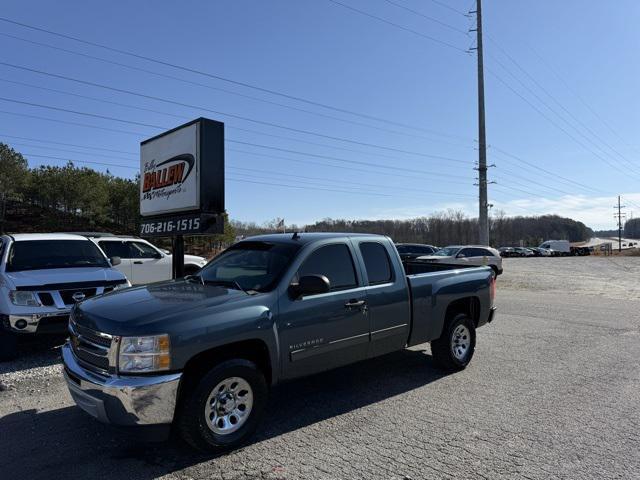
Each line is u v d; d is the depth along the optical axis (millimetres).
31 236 8266
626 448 3896
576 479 3387
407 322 5434
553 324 9844
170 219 9383
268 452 3840
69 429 4324
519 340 8164
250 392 3973
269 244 4984
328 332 4570
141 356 3496
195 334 3654
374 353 5102
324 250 4820
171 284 4848
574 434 4176
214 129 8750
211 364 3838
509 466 3586
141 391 3428
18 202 54312
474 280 6477
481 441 4035
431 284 5801
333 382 5711
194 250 52375
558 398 5133
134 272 11469
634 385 5598
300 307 4371
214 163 8727
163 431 3562
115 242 11453
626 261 44938
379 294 5105
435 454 3791
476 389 5441
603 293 17281
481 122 29375
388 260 5410
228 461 3688
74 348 4125
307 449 3893
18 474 3500
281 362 4203
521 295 16453
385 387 5520
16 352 6719
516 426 4359
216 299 4020
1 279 7094
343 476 3443
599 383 5680
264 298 4172
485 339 8250
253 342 4074
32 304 6633
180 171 9023
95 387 3561
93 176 52938
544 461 3666
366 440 4062
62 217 52312
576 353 7207
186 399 3633
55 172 50531
